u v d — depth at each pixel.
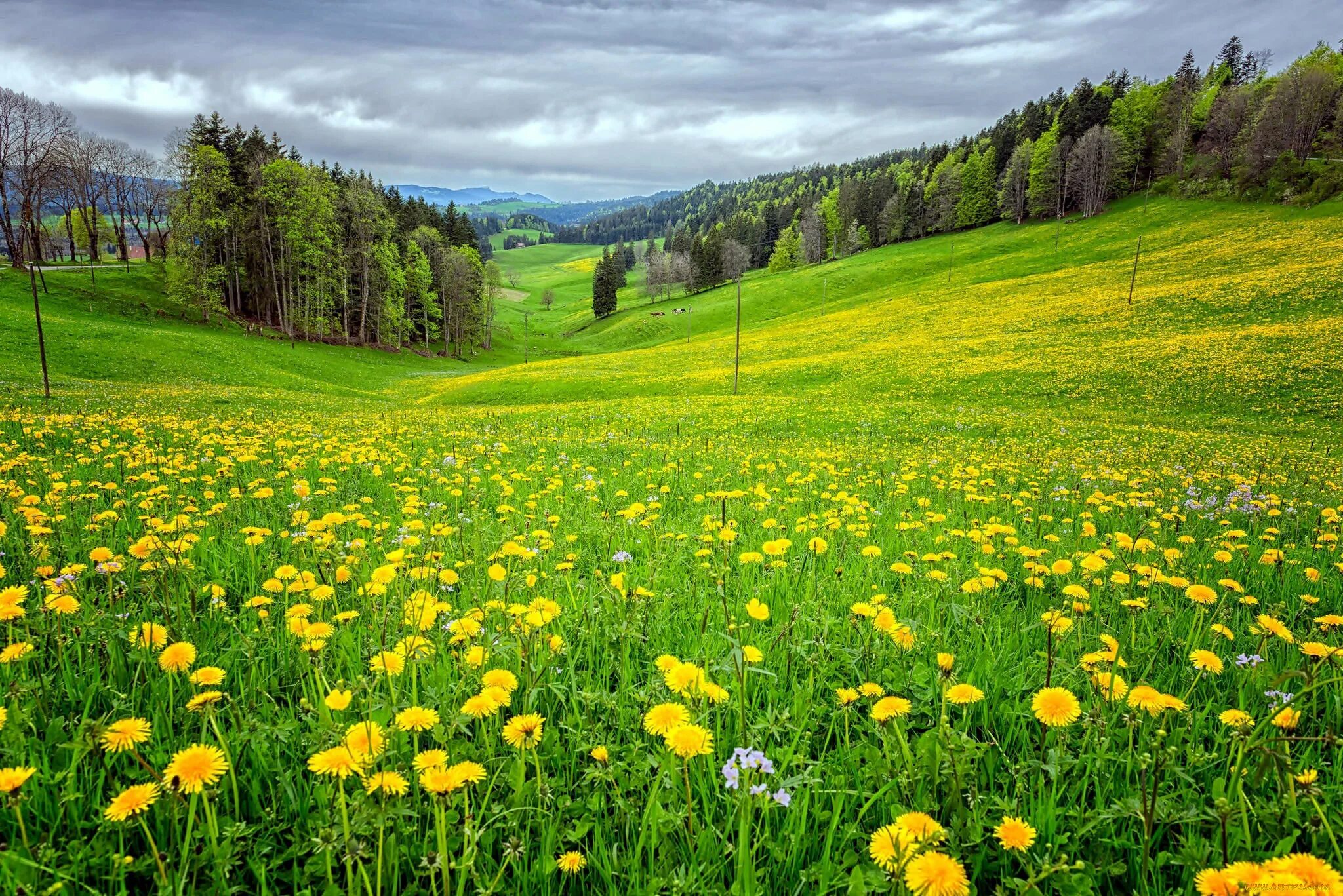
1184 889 1.87
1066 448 18.38
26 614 3.02
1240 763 2.15
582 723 2.62
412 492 7.33
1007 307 61.53
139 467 7.83
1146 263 67.94
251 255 63.91
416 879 1.89
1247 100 95.31
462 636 2.81
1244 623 3.84
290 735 2.32
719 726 2.54
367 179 83.19
